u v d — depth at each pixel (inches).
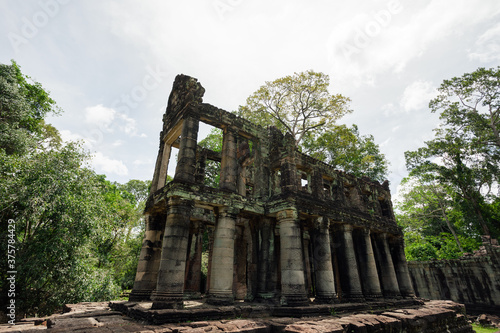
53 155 770.8
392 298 837.8
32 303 702.5
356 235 875.4
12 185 679.1
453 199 1565.0
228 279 570.3
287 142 746.2
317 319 479.2
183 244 528.4
